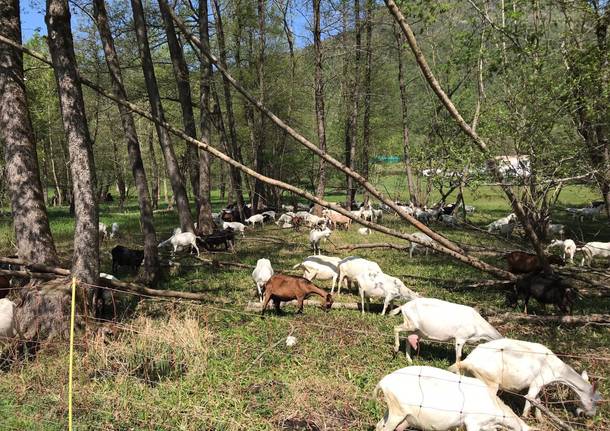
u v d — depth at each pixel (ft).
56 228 85.51
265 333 28.76
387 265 49.37
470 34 39.09
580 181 39.93
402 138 103.50
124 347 24.32
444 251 33.83
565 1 37.17
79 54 69.31
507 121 33.60
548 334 28.76
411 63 81.56
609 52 33.99
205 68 62.90
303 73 98.58
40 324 27.35
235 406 20.44
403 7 30.68
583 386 19.30
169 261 47.73
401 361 25.32
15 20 30.58
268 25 93.71
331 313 33.17
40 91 99.55
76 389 21.30
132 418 19.53
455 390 16.78
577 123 37.37
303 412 20.02
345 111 100.22
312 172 109.91
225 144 80.94
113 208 154.30
